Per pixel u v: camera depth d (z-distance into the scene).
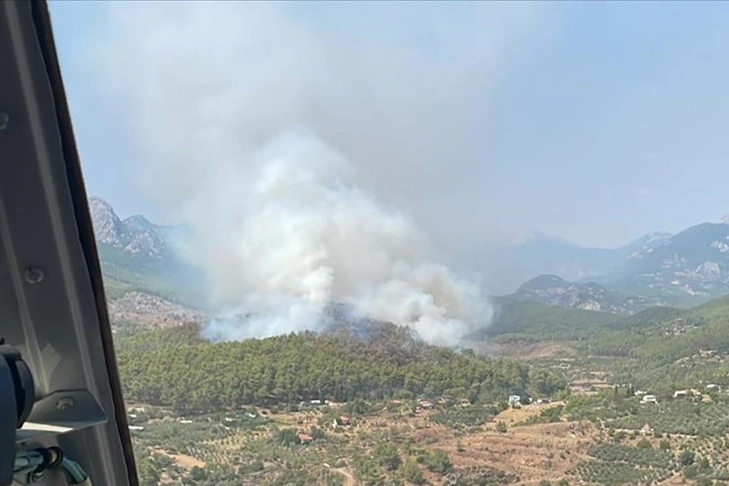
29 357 1.04
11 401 0.84
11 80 0.88
